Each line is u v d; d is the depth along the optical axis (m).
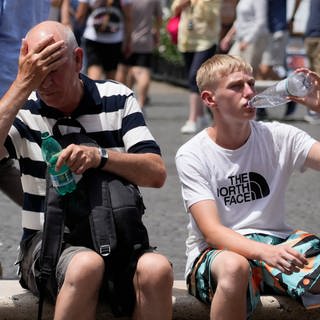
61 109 6.02
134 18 18.20
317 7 16.44
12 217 9.97
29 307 6.15
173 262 8.27
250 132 6.32
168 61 29.08
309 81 6.31
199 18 15.43
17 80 5.77
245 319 5.76
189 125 16.30
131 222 5.77
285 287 6.01
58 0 8.88
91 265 5.52
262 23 17.02
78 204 5.84
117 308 5.82
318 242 6.16
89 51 16.70
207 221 6.04
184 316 6.17
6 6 7.68
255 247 5.81
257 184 6.29
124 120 6.11
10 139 6.06
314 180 12.12
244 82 6.17
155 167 6.00
